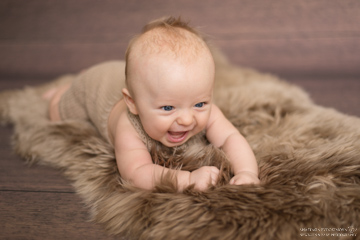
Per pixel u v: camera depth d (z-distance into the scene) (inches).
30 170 45.9
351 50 97.5
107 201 36.0
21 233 33.4
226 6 117.3
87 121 54.5
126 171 38.1
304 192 33.9
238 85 68.2
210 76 35.1
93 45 107.3
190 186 34.9
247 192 33.5
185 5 119.2
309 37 104.8
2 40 112.7
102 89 49.7
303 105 56.2
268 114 52.4
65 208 37.3
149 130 36.6
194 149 41.4
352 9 112.0
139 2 120.8
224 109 54.1
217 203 32.4
